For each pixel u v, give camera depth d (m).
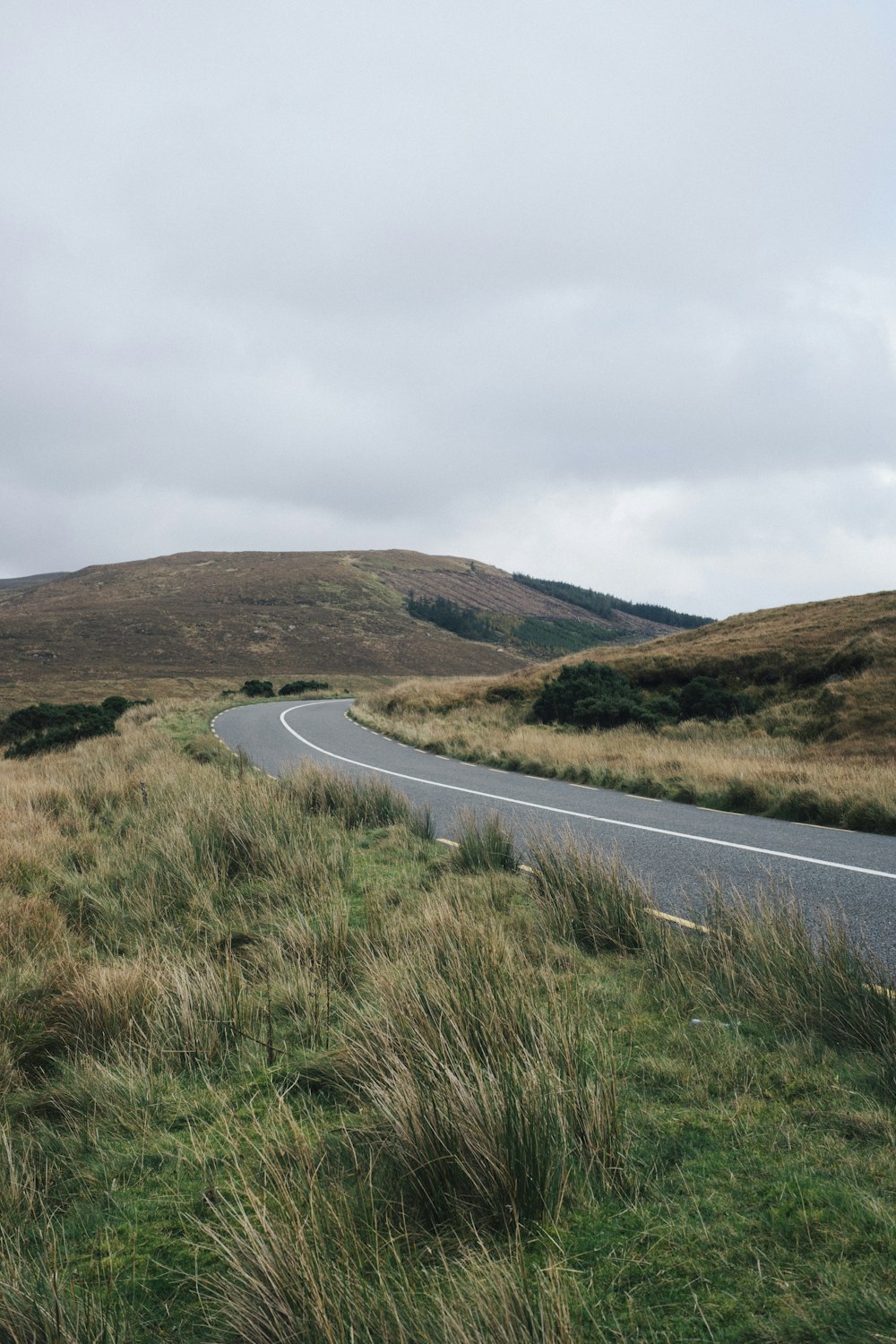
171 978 4.05
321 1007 3.95
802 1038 3.44
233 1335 1.91
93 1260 2.26
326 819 9.27
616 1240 2.16
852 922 5.45
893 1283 1.90
